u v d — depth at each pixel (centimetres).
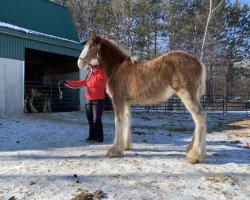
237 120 1543
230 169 546
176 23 3441
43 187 454
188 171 527
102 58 657
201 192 441
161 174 509
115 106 637
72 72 1930
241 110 2612
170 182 475
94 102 768
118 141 625
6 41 1389
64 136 870
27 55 1930
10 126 1045
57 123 1164
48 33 1752
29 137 846
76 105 1850
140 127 1117
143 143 775
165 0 3456
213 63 3916
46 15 1841
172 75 585
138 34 3241
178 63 583
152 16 3459
